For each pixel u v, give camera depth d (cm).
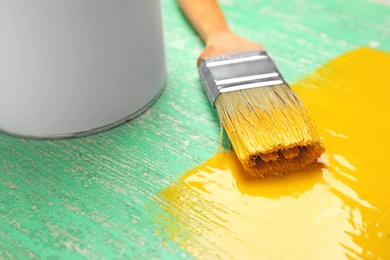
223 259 51
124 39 61
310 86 73
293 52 80
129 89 65
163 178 60
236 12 90
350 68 76
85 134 66
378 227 54
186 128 67
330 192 58
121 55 62
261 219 55
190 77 76
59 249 53
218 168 61
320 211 56
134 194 59
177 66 78
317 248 52
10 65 58
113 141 65
